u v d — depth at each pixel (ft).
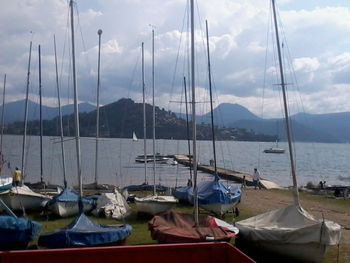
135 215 72.18
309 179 193.98
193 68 47.39
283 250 42.70
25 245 42.96
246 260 21.88
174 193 88.84
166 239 40.42
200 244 23.76
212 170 194.70
